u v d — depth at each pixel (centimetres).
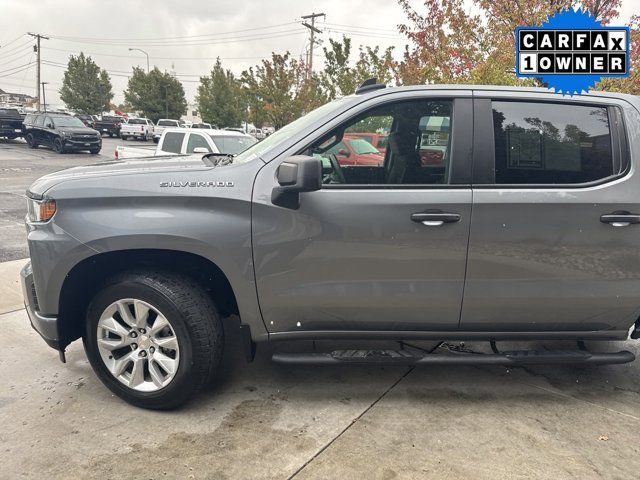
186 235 273
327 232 279
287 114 2731
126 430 279
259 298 287
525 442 276
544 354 310
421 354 308
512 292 291
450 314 295
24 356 365
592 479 247
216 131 959
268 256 280
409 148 289
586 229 285
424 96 291
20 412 294
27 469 246
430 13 898
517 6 738
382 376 348
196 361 285
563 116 293
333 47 2531
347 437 277
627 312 300
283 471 249
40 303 290
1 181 1410
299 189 259
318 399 316
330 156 288
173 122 3912
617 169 291
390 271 285
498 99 293
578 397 326
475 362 305
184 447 265
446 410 307
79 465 249
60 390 320
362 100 291
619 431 288
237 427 285
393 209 279
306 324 297
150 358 294
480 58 826
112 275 293
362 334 302
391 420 295
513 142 289
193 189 277
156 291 280
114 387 302
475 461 259
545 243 285
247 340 299
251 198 277
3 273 541
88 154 2473
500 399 321
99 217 275
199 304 285
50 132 2441
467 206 280
